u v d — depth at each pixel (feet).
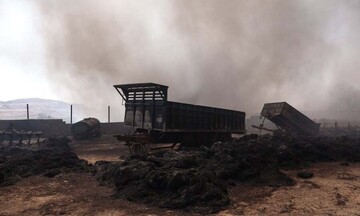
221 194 29.71
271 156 52.39
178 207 27.55
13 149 66.74
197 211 26.58
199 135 70.64
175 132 64.28
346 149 65.82
